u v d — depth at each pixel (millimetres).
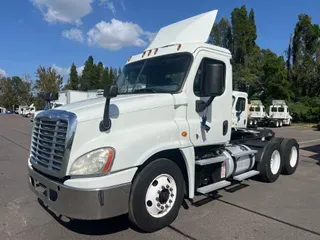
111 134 3617
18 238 3863
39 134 3984
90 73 78750
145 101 4020
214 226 4242
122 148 3574
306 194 5895
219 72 4086
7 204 5141
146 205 3848
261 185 6527
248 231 4094
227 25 46656
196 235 3949
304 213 4816
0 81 100188
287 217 4629
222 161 5184
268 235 3975
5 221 4414
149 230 3945
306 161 10008
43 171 3777
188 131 4410
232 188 6215
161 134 4020
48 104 5551
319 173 7961
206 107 4691
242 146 6395
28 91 90062
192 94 4523
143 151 3775
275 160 6980
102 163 3438
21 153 10867
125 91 5020
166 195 4066
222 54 5113
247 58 44031
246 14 46062
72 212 3381
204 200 5375
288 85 40781
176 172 4176
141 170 3834
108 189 3410
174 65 4691
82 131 3475
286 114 32844
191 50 4637
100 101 4168
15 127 24734
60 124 3580
